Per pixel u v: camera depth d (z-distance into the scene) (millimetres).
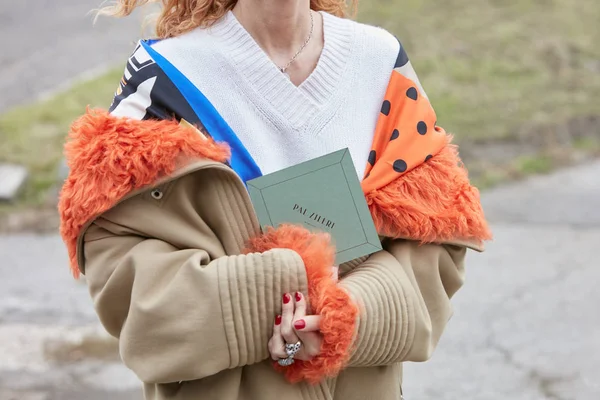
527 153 10492
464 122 11055
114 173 2113
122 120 2154
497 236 8031
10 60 14062
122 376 5418
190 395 2219
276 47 2400
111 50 14414
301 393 2238
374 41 2500
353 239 2260
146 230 2178
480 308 6402
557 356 5633
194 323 2076
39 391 5199
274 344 2117
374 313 2223
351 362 2246
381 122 2445
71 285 6926
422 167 2426
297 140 2357
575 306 6406
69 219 2178
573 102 11695
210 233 2221
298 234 2193
